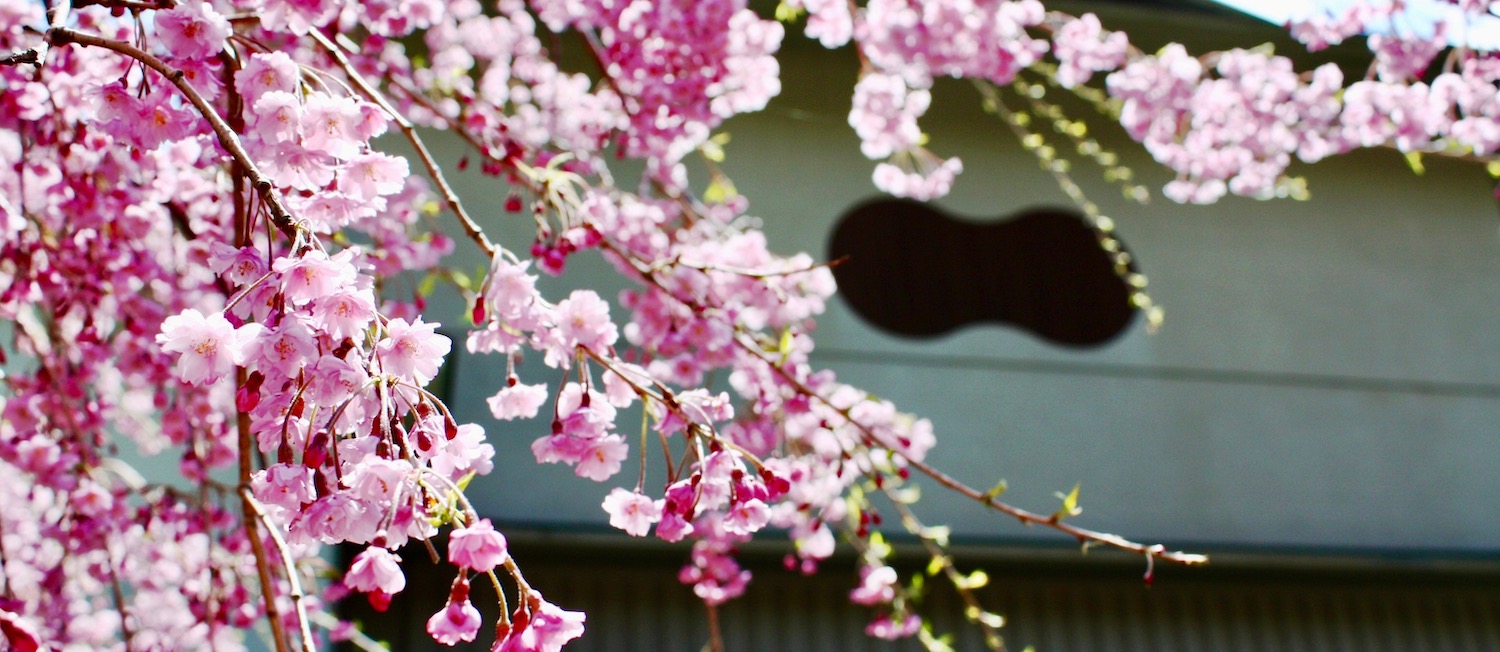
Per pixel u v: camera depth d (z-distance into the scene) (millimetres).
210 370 1468
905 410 6957
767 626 6246
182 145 2861
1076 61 4945
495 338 2203
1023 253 7625
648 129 3865
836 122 7418
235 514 3803
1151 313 4988
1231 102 4758
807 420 3414
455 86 3705
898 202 7473
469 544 1480
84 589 3672
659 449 6168
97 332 3111
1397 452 7602
